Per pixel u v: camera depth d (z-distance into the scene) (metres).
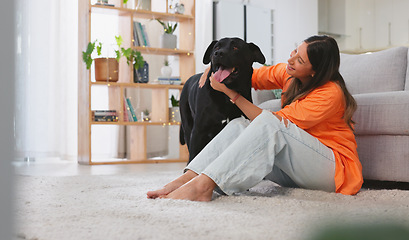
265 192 1.64
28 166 3.78
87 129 4.07
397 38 5.74
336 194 1.51
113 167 3.67
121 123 4.17
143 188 1.82
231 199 1.38
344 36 6.06
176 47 4.62
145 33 4.46
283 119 1.50
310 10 6.13
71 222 1.04
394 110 1.88
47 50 4.44
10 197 0.18
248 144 1.40
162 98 4.50
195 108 1.91
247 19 5.56
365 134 2.01
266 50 5.73
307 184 1.58
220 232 0.91
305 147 1.50
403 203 1.39
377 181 2.43
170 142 4.86
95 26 4.66
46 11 4.43
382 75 2.42
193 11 4.64
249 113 1.58
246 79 1.71
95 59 4.24
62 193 1.68
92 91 4.72
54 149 4.51
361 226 0.18
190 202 1.30
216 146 1.50
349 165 1.59
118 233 0.90
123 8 4.26
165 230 0.93
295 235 0.87
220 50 1.62
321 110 1.52
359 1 6.10
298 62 1.58
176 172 2.91
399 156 1.90
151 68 5.07
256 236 0.87
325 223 0.19
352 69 2.57
